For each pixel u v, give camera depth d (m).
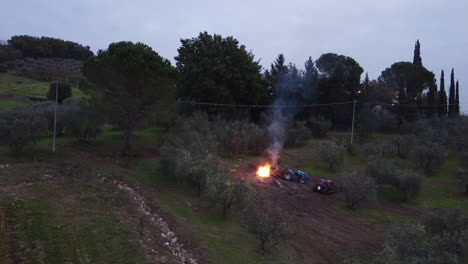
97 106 33.06
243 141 44.19
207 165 27.98
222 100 55.19
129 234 17.75
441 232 19.20
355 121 69.00
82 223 18.09
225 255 18.02
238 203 23.70
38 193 21.23
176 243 18.45
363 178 31.39
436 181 39.78
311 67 71.62
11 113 32.88
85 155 33.28
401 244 15.62
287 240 21.67
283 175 36.88
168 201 25.03
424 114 68.38
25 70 93.06
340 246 22.09
